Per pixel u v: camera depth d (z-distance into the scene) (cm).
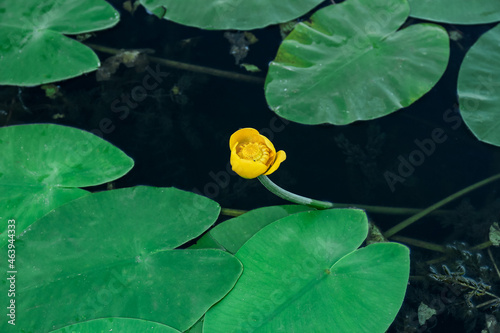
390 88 249
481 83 251
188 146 254
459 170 253
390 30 265
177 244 202
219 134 258
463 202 242
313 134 261
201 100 270
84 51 266
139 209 212
